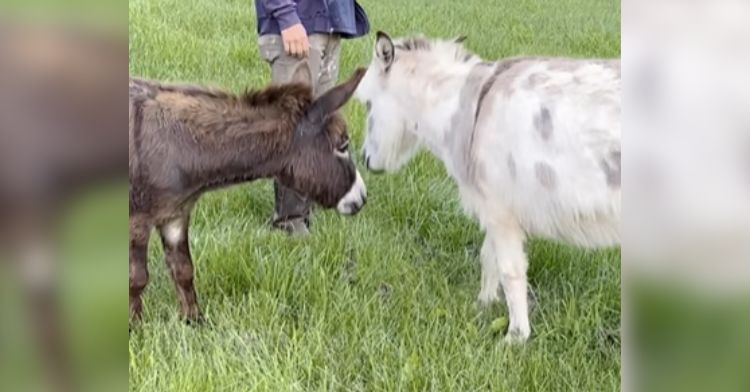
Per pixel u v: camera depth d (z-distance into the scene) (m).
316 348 2.54
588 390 2.48
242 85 3.62
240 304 2.74
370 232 3.21
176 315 2.65
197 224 3.14
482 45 4.03
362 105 3.63
